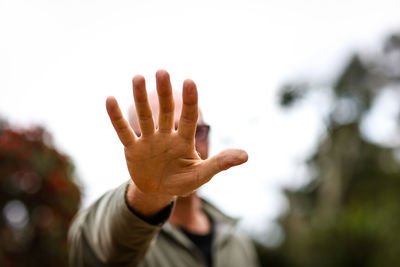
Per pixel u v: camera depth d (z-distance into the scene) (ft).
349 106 63.77
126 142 4.56
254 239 41.98
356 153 60.80
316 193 60.03
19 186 14.78
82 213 6.65
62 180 15.38
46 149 15.60
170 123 4.53
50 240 14.84
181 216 8.63
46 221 14.98
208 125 7.84
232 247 9.21
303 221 43.29
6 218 14.48
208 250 8.59
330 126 62.75
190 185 4.50
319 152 61.93
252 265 9.75
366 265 29.04
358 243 29.32
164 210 5.14
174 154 4.54
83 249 5.86
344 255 29.22
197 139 7.70
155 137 4.53
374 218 30.40
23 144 15.10
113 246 5.32
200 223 9.02
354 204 34.40
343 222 31.14
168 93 4.43
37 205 14.98
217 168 4.41
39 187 15.05
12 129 15.24
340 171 59.36
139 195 4.99
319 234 32.04
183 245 7.95
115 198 5.36
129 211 5.03
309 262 33.53
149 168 4.56
